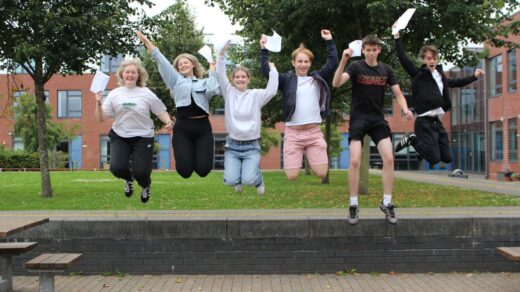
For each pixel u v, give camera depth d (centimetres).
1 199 1161
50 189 1224
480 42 1220
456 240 742
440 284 686
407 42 1297
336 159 4269
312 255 743
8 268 658
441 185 1659
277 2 1211
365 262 743
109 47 1146
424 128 704
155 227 743
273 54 1488
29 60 1176
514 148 2827
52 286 595
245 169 673
